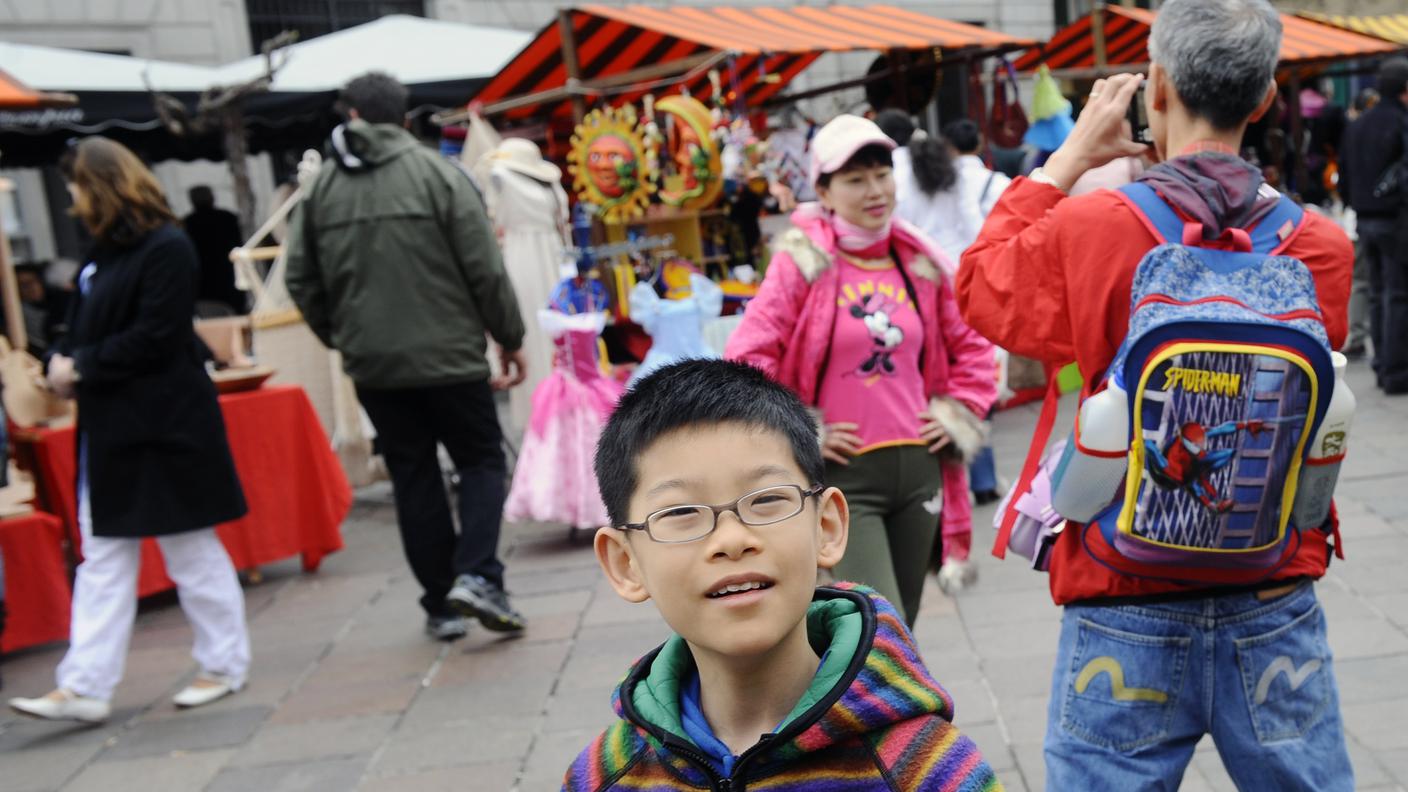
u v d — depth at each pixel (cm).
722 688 137
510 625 452
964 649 409
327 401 739
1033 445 218
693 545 127
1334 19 1387
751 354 304
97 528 407
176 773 371
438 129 1048
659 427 130
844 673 131
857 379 312
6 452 500
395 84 455
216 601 428
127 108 866
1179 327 175
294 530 582
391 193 436
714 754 133
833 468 313
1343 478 568
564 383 591
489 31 1092
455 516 691
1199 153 194
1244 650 191
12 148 928
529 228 689
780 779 130
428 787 345
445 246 441
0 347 571
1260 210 193
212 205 1055
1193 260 182
